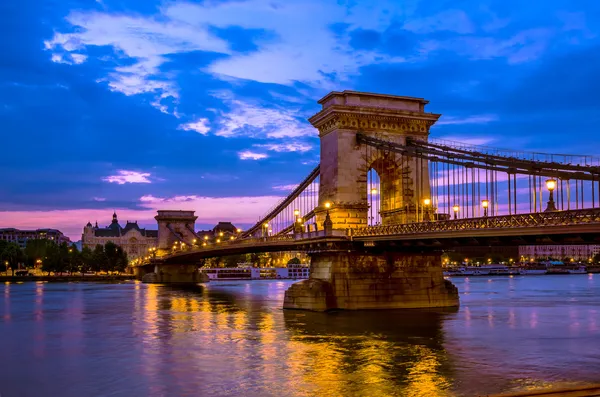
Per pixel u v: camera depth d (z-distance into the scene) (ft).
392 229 201.57
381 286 227.40
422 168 235.81
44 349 158.40
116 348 157.48
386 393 107.04
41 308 279.69
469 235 164.04
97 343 166.40
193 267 632.38
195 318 223.51
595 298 310.65
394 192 243.40
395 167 240.32
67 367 134.72
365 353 143.43
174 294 386.52
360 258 226.58
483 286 467.93
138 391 112.78
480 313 220.43
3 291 437.99
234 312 244.22
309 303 225.56
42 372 130.21
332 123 239.71
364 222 233.96
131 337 176.04
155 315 238.48
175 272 622.95
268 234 344.28
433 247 223.10
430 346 151.64
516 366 127.54
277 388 112.27
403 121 241.96
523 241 157.38
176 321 214.07
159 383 118.21
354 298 224.74
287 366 130.52
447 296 235.81
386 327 183.52
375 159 237.45
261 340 163.94
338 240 221.46
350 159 235.20
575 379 115.96
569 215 136.36
